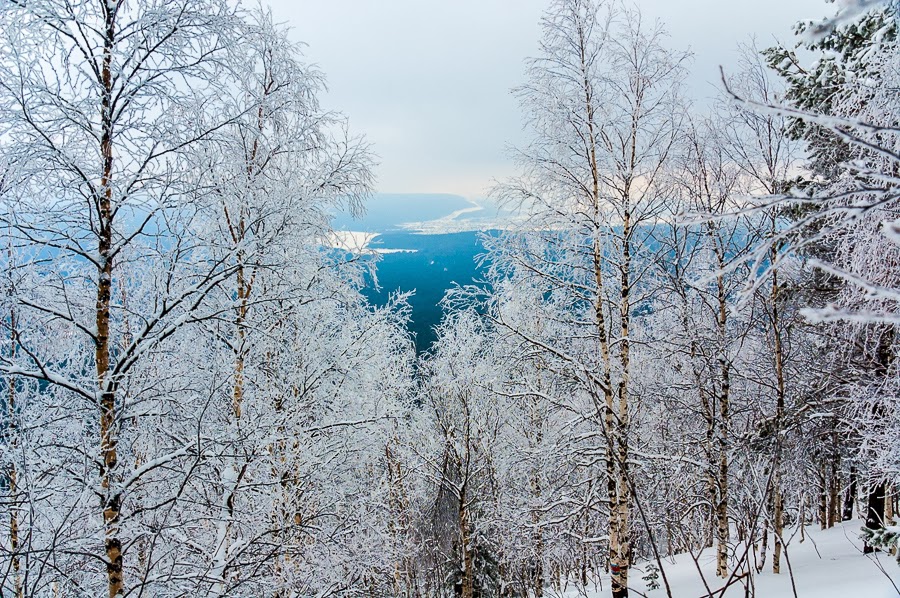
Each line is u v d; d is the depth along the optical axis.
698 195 10.75
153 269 6.36
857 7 1.07
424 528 17.86
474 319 15.65
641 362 13.73
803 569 11.37
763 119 10.24
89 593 5.94
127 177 5.74
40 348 6.09
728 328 12.48
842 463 13.16
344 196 9.55
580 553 13.16
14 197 5.42
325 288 9.53
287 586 8.50
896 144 5.61
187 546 7.19
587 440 11.79
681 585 12.54
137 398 6.11
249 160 7.49
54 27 5.20
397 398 17.39
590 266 10.70
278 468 9.41
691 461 11.80
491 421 16.75
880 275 6.86
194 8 5.92
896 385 8.29
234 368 8.05
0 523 5.87
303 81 8.40
